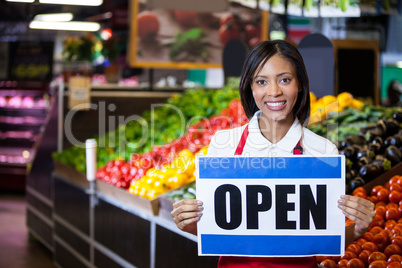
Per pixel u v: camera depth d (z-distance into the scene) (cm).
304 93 171
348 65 430
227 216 172
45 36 1077
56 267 480
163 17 571
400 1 420
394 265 205
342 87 430
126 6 711
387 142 307
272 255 171
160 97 576
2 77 880
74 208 433
